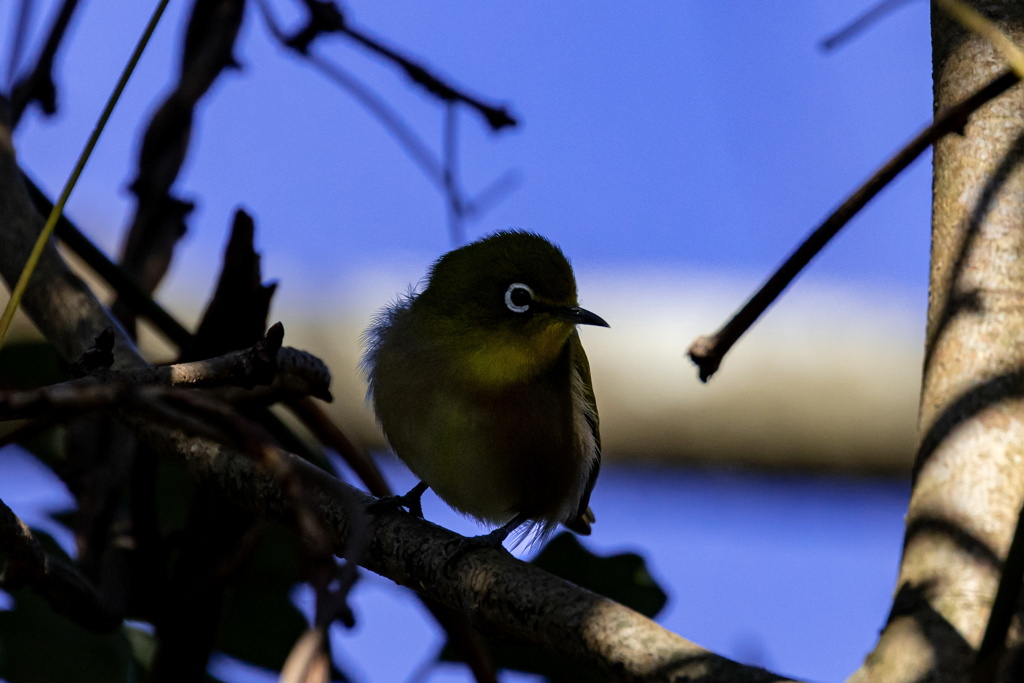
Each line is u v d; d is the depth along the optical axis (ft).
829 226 17.79
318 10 28.99
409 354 30.42
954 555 14.23
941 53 20.57
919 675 13.20
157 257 29.40
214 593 23.84
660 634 15.90
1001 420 15.46
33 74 29.48
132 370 18.95
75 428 25.94
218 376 19.56
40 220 23.86
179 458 21.62
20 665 23.99
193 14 30.55
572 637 16.90
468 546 19.77
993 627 12.68
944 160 19.13
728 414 47.78
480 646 23.91
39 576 20.77
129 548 24.23
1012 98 19.06
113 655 24.48
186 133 30.09
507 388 30.35
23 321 39.52
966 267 17.40
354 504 13.17
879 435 47.62
